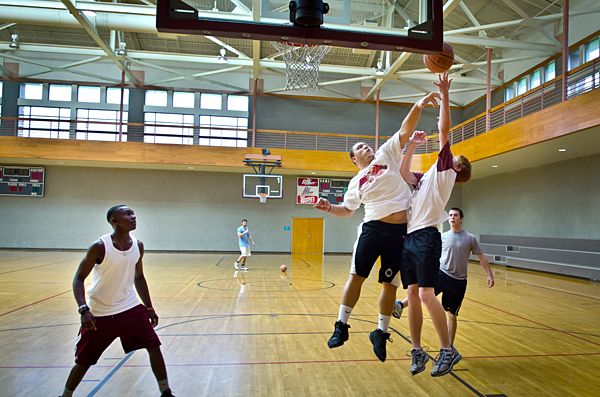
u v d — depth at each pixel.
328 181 19.33
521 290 9.01
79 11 11.91
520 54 16.44
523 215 15.37
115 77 18.62
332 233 19.30
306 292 8.15
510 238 15.63
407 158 2.83
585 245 12.13
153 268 12.06
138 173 18.39
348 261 15.92
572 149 11.52
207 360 3.93
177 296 7.47
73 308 6.22
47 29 17.02
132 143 16.28
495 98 18.08
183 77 18.00
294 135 19.30
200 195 18.62
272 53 18.58
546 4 13.84
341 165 17.52
